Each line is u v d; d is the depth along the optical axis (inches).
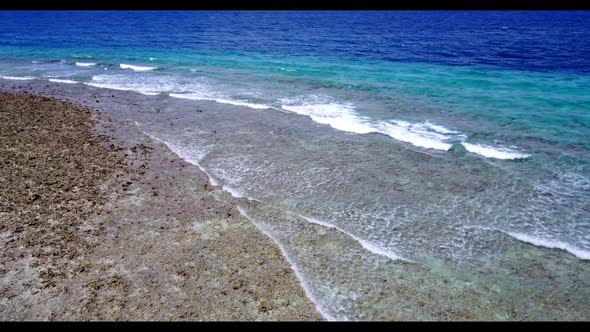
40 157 588.1
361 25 2785.4
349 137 698.8
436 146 657.0
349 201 499.8
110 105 879.7
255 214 468.1
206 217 457.4
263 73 1226.0
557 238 428.5
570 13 3597.4
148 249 398.6
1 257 378.3
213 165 591.5
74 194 492.1
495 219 461.4
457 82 1081.4
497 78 1122.0
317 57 1526.8
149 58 1509.6
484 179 548.7
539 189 521.3
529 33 2143.2
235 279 363.6
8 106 838.5
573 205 485.7
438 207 485.7
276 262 387.5
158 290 347.6
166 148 648.4
